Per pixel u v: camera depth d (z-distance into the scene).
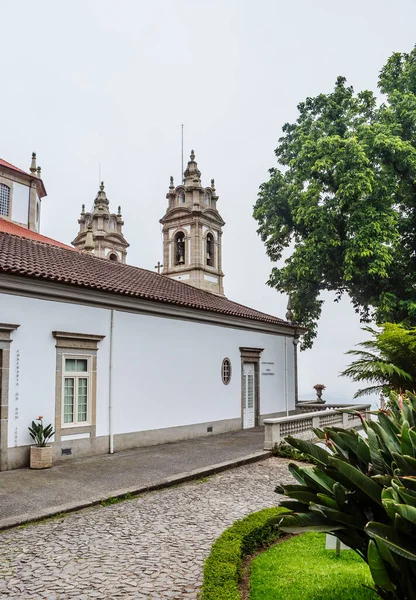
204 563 5.33
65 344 11.82
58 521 7.04
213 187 29.69
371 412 4.52
